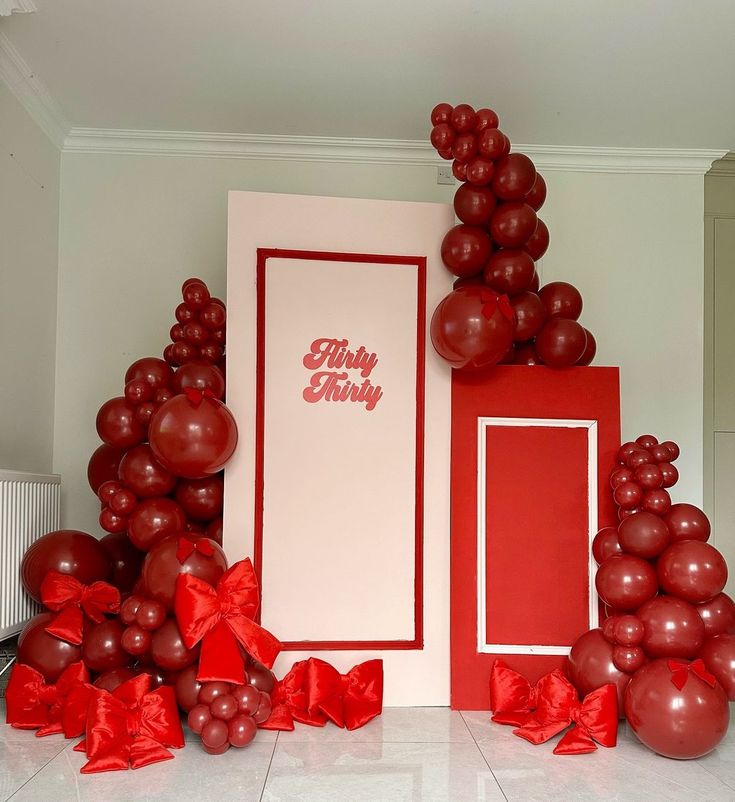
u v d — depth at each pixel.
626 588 2.57
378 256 3.02
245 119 3.78
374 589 2.92
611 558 2.66
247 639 2.53
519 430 3.00
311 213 3.01
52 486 3.40
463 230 2.86
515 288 2.85
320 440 2.95
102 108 3.67
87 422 3.85
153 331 3.92
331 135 3.95
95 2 2.84
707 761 2.43
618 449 3.00
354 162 4.06
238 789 2.17
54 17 2.93
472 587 2.93
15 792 2.14
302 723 2.72
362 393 2.98
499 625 2.92
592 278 4.14
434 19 2.94
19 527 3.01
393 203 3.05
